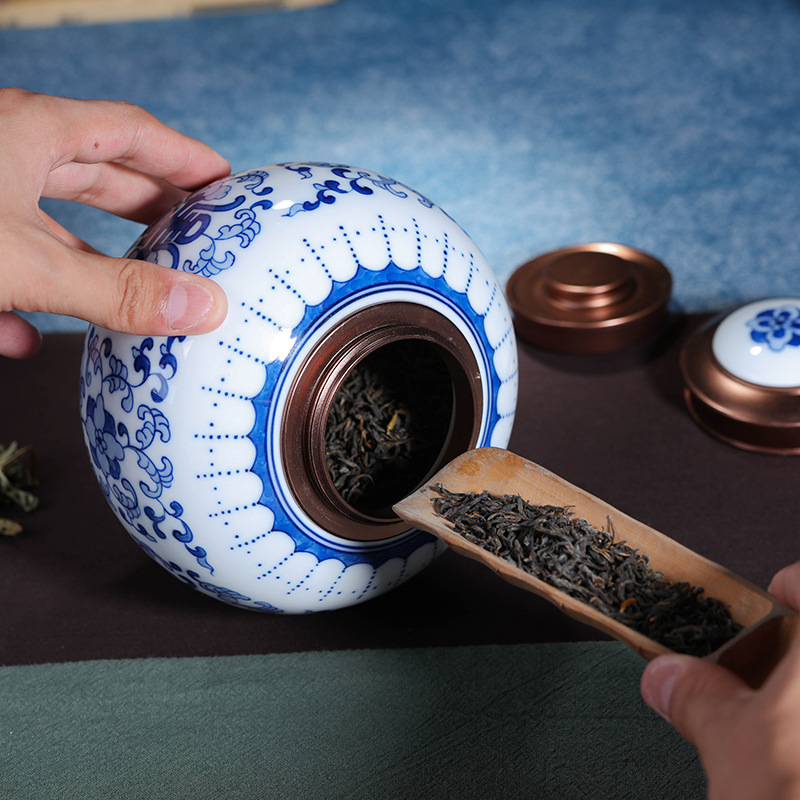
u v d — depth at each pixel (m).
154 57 1.46
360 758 0.57
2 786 0.57
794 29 1.28
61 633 0.63
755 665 0.51
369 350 0.55
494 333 0.59
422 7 1.57
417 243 0.56
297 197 0.56
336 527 0.57
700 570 0.54
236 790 0.56
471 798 0.55
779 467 0.68
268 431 0.54
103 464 0.56
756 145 1.02
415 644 0.61
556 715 0.58
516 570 0.54
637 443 0.71
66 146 0.57
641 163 1.02
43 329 0.85
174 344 0.54
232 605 0.63
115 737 0.58
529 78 1.26
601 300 0.76
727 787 0.46
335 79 1.33
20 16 1.64
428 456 0.60
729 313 0.70
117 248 0.95
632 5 1.46
